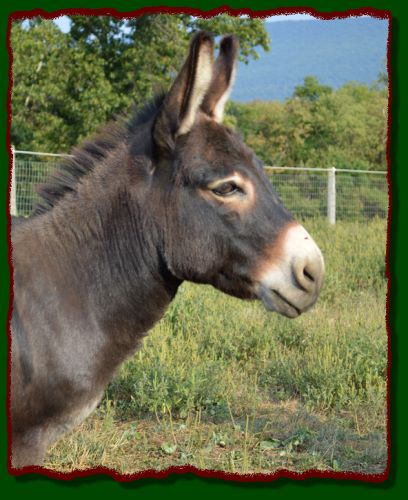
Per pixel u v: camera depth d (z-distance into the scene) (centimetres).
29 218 312
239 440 455
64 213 307
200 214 295
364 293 852
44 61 1562
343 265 1003
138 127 317
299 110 2539
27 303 287
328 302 809
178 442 450
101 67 1540
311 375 541
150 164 303
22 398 283
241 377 558
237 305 721
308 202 1505
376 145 2469
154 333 591
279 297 293
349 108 2567
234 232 293
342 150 2431
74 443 426
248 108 2644
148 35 1537
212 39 285
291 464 422
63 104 1580
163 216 299
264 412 504
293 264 289
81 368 293
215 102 304
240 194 293
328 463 424
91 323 298
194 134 296
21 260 294
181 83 288
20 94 1532
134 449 437
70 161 316
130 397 509
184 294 696
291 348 632
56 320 290
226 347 601
